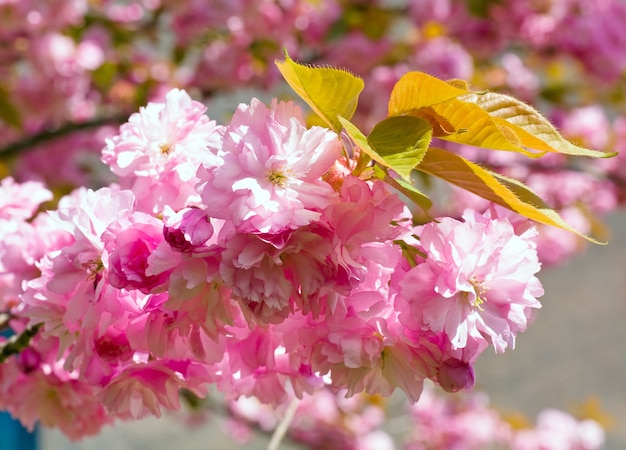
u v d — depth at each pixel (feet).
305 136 2.26
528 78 7.40
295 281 2.29
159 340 2.37
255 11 6.14
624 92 7.64
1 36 5.75
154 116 2.49
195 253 2.27
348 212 2.27
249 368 2.49
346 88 2.35
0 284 2.78
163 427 10.62
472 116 2.35
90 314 2.38
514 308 2.35
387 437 7.06
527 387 11.65
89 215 2.37
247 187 2.23
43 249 2.69
